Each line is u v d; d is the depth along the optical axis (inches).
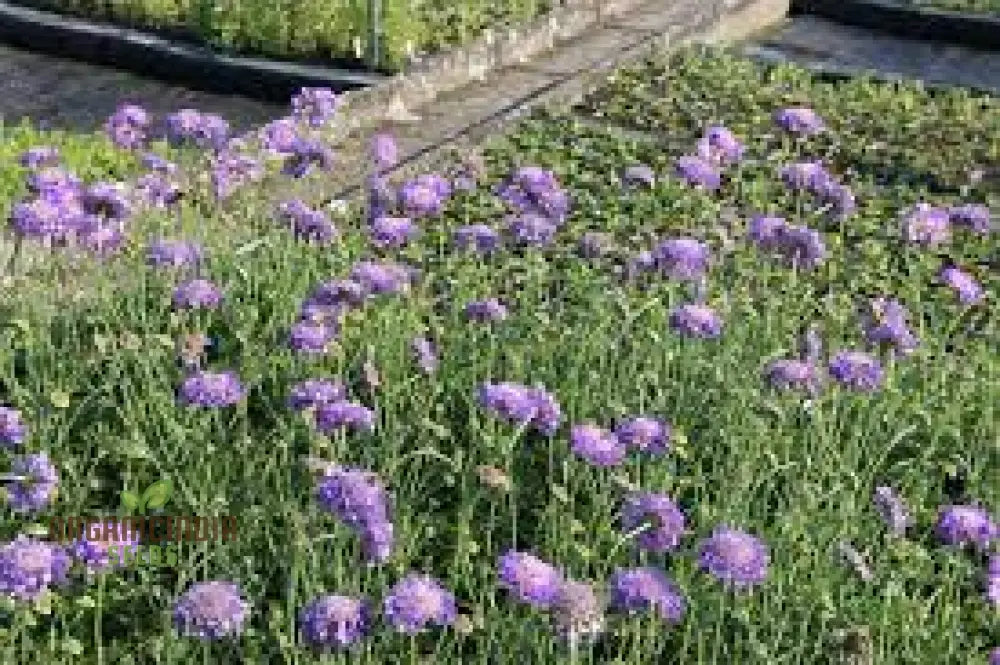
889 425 87.2
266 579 76.4
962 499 85.8
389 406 83.0
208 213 103.1
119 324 88.4
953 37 176.1
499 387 76.0
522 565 66.0
